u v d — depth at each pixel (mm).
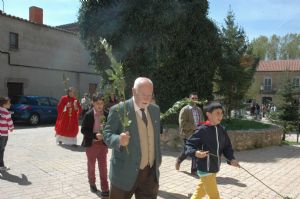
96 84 27188
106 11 14539
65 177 7121
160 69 13297
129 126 3721
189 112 7738
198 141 4539
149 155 3844
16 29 20734
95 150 5918
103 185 5820
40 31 22344
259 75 54875
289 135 19328
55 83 23578
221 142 4555
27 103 18125
